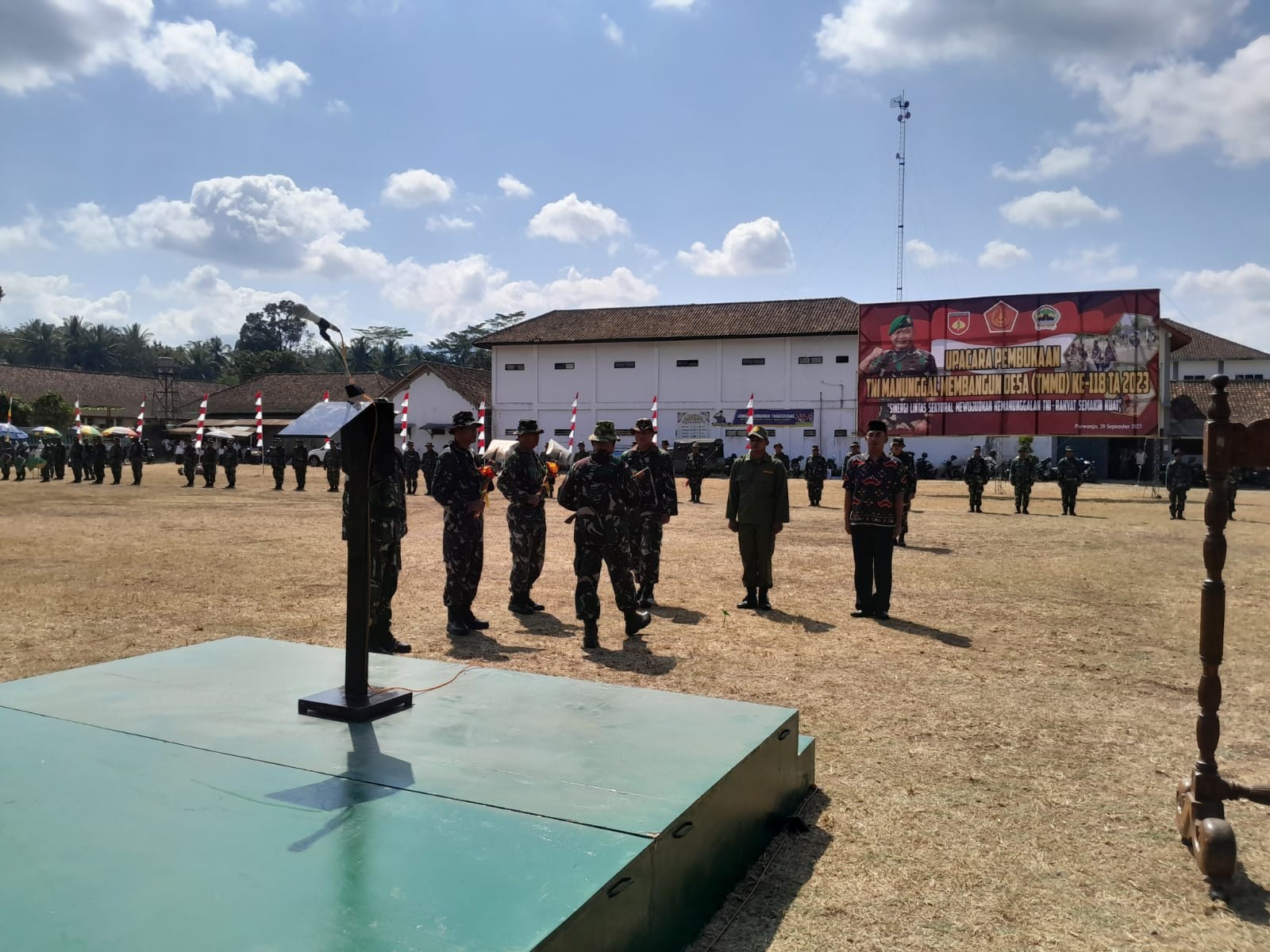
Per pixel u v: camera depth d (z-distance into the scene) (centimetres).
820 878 331
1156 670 643
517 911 211
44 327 10838
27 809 263
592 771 305
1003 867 342
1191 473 2075
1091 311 2772
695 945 284
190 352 11544
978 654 682
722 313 4912
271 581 988
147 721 345
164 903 211
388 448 366
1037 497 2844
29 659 624
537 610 835
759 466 859
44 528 1557
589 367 4941
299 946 194
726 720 367
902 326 2988
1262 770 443
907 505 1432
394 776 295
